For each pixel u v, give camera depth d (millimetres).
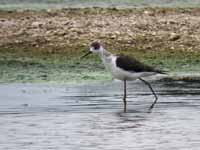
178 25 26250
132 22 26500
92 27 25875
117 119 15414
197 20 26984
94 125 14836
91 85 19594
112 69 17891
